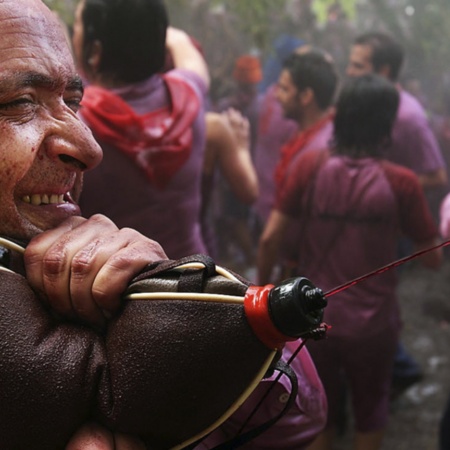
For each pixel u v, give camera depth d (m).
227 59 6.95
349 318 3.14
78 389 0.85
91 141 0.95
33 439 0.85
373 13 7.98
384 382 3.28
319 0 7.25
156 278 0.86
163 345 0.83
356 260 3.13
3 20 0.91
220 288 0.83
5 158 0.91
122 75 2.33
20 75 0.90
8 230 0.93
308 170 3.19
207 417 0.85
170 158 2.32
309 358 1.17
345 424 4.02
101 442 0.86
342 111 3.14
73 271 0.88
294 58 4.05
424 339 5.43
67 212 0.96
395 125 4.27
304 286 0.81
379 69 4.68
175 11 6.75
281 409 1.05
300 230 3.24
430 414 4.37
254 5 5.57
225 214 6.31
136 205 2.33
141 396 0.84
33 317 0.87
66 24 3.68
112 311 0.88
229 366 0.82
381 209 3.12
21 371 0.84
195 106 2.41
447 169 7.28
